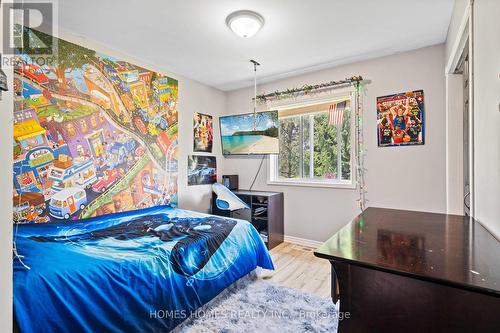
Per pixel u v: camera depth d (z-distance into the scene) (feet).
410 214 5.54
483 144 4.54
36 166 7.26
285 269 9.14
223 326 5.87
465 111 7.69
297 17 7.27
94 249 5.72
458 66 7.89
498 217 3.81
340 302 3.06
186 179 12.16
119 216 8.82
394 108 9.75
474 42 5.04
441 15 7.23
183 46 9.05
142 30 7.94
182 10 6.90
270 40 8.64
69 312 4.11
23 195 7.01
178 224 8.06
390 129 9.84
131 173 9.78
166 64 10.66
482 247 3.32
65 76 7.92
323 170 12.11
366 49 9.36
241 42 8.78
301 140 12.67
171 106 11.43
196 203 12.67
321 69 11.36
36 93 7.26
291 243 12.18
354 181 10.65
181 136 11.94
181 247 6.25
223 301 6.91
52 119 7.61
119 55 9.44
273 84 12.84
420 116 9.25
